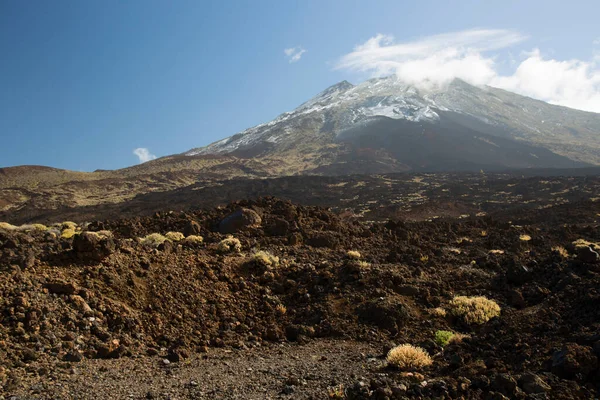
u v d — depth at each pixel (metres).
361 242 20.77
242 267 14.56
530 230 29.34
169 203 111.25
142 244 14.55
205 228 20.39
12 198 131.38
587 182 98.19
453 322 11.65
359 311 11.92
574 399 5.96
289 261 15.88
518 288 13.30
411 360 8.14
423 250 20.50
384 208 77.25
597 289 10.24
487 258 17.73
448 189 108.69
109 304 10.29
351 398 6.55
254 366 8.62
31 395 6.58
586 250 13.27
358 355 9.34
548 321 9.48
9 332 8.36
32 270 10.63
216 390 7.25
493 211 74.31
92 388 7.10
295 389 7.26
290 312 12.29
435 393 6.48
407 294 13.20
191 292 12.10
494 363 7.56
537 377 6.34
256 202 24.14
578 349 6.75
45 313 9.16
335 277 14.00
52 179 175.88
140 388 7.25
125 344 9.30
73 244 11.70
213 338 10.45
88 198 138.38
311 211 24.17
